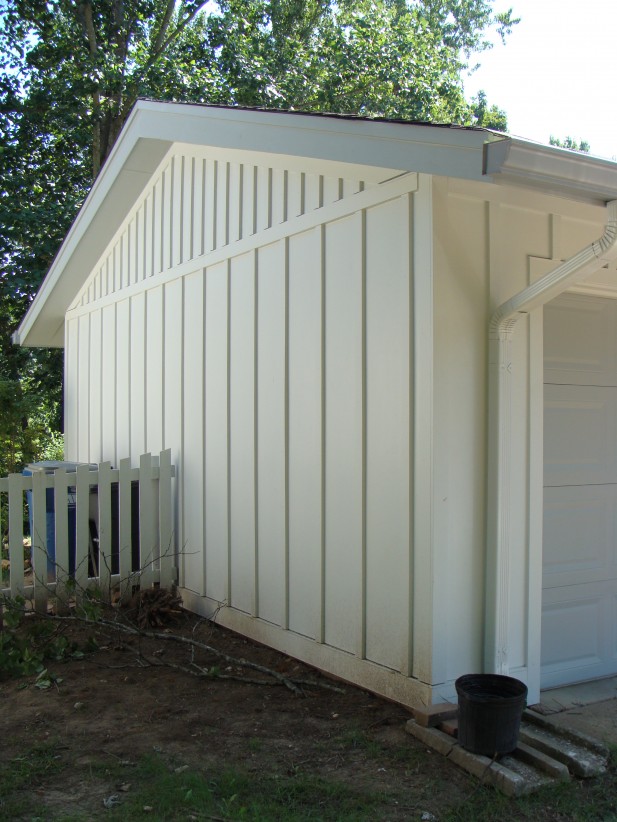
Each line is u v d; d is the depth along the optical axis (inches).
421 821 122.7
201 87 634.2
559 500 188.5
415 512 163.6
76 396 362.6
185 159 265.4
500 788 132.0
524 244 173.0
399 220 169.3
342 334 188.2
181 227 267.9
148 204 291.9
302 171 204.4
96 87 594.9
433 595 158.4
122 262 313.6
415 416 163.9
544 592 185.2
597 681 189.9
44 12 616.1
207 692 183.8
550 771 135.9
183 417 264.2
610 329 199.3
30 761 145.7
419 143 140.3
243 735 157.8
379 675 173.0
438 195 159.9
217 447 243.4
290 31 725.9
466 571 163.5
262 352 221.1
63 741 155.6
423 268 161.6
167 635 219.1
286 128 181.5
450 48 883.4
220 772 140.6
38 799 131.0
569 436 190.9
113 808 127.4
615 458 199.0
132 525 266.5
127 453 305.0
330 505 191.6
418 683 161.3
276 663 203.0
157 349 283.3
